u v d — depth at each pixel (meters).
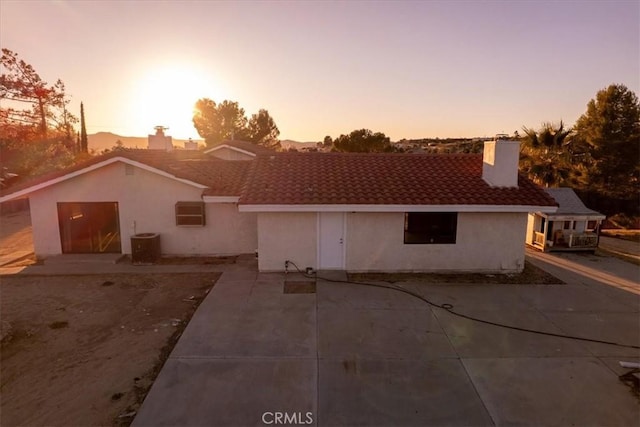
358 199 11.33
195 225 13.54
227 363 6.81
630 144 29.31
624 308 9.48
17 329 8.12
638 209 29.97
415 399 5.89
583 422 5.45
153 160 13.59
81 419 5.45
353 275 11.73
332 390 6.08
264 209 11.15
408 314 8.94
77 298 9.88
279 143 51.19
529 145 22.80
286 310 9.08
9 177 26.78
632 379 6.47
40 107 36.94
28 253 14.53
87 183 13.18
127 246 13.58
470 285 10.95
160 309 9.23
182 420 5.39
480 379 6.43
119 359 7.01
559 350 7.41
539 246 15.39
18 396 5.95
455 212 11.76
